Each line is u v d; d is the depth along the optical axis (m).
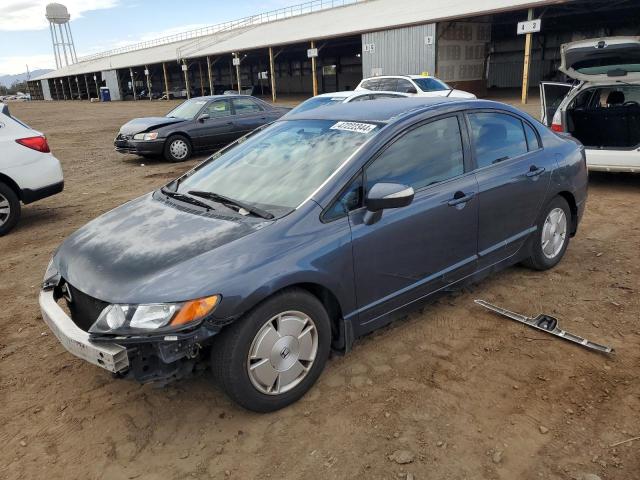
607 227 5.88
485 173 3.84
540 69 36.84
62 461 2.71
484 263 3.97
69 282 2.96
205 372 3.40
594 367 3.23
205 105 12.50
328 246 2.96
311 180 3.21
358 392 3.11
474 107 3.91
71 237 3.47
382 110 3.69
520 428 2.75
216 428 2.88
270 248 2.80
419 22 25.80
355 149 3.27
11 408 3.16
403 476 2.47
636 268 4.66
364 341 3.65
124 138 12.05
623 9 28.30
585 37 34.31
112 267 2.85
